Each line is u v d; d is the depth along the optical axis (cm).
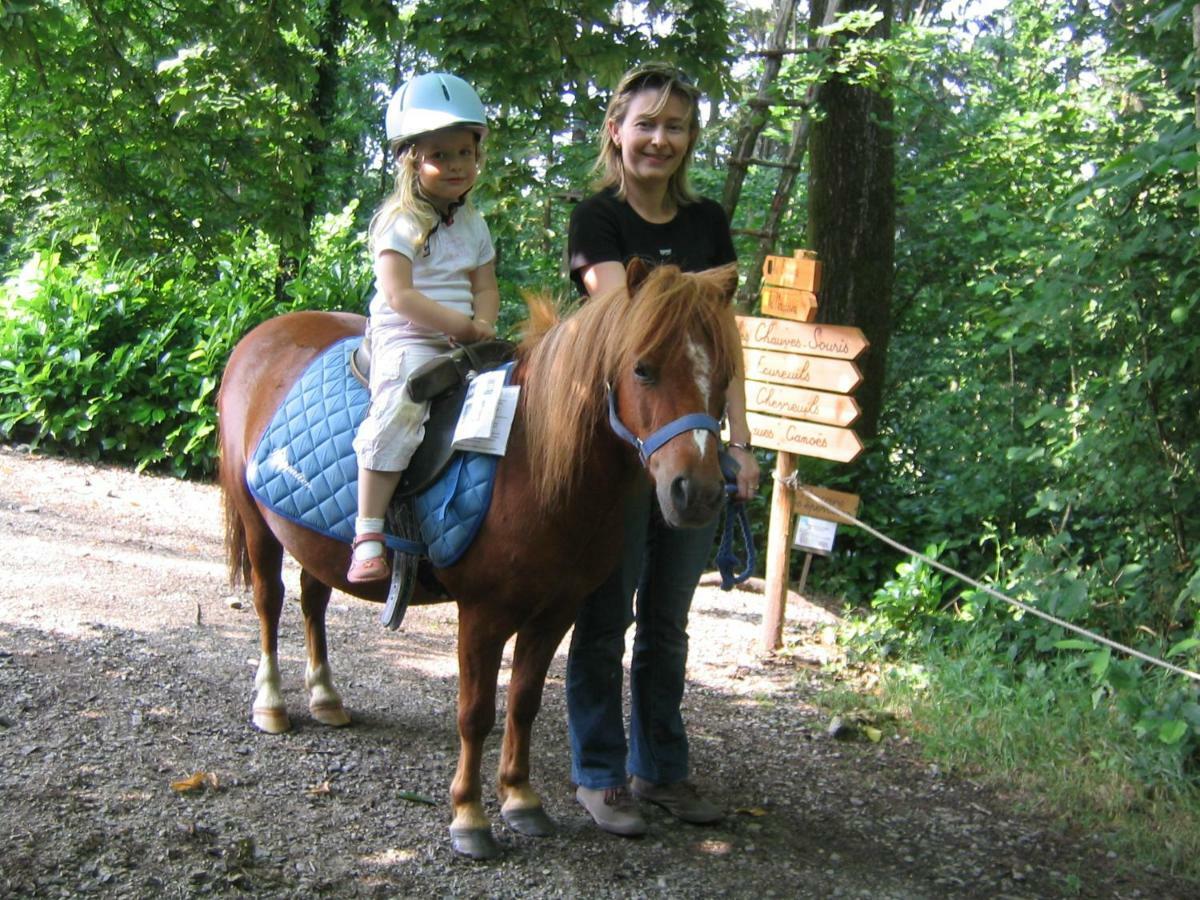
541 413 289
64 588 543
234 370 405
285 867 301
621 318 269
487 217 772
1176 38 562
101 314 900
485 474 298
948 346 844
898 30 830
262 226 862
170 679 429
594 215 327
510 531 294
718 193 1024
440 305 307
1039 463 598
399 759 381
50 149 851
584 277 329
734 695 507
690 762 418
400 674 484
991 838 375
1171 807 391
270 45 780
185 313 929
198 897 280
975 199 759
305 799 343
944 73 996
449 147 306
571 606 311
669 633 354
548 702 466
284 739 387
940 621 581
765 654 566
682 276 269
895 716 486
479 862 316
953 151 866
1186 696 418
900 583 588
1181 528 504
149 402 895
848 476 727
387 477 306
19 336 893
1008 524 680
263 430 365
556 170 749
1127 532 551
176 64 827
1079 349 539
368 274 1013
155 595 558
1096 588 519
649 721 360
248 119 832
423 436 309
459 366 313
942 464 762
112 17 751
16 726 361
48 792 319
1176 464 498
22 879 276
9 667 409
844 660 562
